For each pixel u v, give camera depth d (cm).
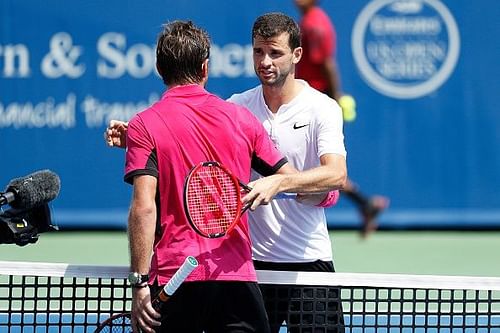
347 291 2614
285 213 1666
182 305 1396
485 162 3794
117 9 3712
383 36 3741
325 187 1523
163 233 1402
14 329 2111
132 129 1404
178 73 1440
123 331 1566
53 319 2277
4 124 3719
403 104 3766
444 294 2620
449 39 3759
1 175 3728
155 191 1385
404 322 2217
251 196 1397
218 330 1423
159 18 3716
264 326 1433
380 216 3806
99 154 3769
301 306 1595
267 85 1614
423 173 3791
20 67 3709
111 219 3797
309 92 1658
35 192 1409
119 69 3731
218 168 1382
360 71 3741
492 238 3803
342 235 3856
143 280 1370
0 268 1520
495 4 3756
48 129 3741
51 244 3650
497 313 1589
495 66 3762
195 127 1409
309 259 1675
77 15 3706
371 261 3403
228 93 3719
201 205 1377
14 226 1408
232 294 1411
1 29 3694
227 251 1411
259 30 1602
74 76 3725
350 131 3762
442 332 2189
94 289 2580
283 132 1648
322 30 3606
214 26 3712
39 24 3706
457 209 3812
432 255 3503
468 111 3775
